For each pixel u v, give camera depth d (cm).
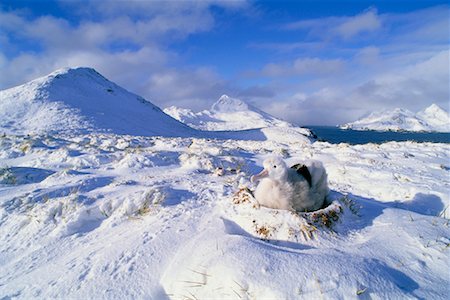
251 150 1573
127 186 730
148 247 427
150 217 550
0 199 663
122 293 344
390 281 302
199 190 698
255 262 325
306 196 510
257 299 292
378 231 432
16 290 374
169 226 491
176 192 674
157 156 1063
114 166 968
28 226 558
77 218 558
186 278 341
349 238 427
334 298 281
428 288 302
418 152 1409
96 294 344
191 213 545
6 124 3925
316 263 320
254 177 483
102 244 470
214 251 362
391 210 502
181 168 976
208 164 990
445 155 1330
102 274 377
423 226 424
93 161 1011
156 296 342
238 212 499
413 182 811
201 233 445
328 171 1022
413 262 343
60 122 4181
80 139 1798
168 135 5053
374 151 1423
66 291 354
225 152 1288
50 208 592
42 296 352
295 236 419
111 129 4341
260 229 443
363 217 490
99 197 644
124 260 402
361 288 289
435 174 927
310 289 290
